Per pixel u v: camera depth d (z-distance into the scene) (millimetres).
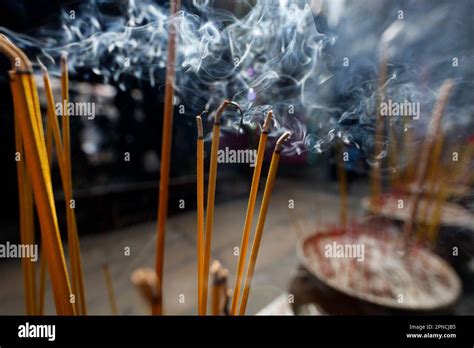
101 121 1710
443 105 894
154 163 2070
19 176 344
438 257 920
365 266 840
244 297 333
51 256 267
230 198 2682
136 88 1053
